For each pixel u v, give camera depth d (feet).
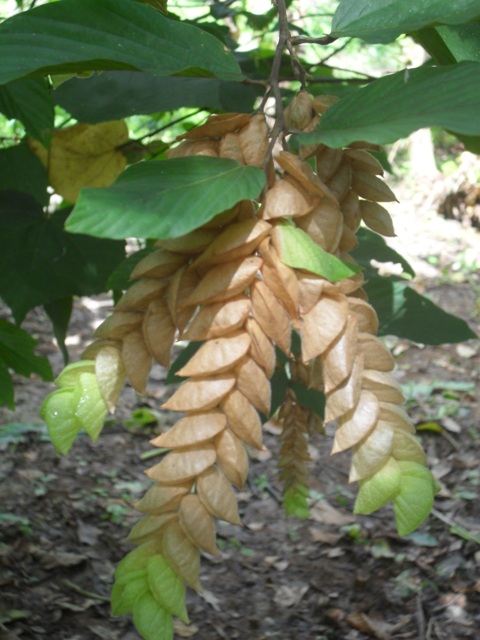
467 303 6.42
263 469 4.47
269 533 4.00
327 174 1.35
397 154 8.96
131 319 1.20
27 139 2.49
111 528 3.91
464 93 1.14
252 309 1.14
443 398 5.21
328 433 4.84
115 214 1.02
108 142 2.53
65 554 3.65
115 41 1.29
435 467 4.53
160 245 1.16
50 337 5.71
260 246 1.14
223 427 1.14
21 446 4.46
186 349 2.06
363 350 1.18
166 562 1.16
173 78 2.40
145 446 4.64
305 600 3.56
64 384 1.23
